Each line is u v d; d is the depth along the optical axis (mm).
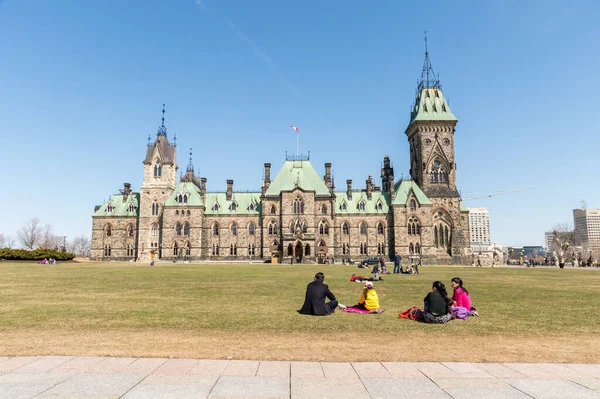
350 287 36469
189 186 123188
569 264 123812
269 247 118625
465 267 93000
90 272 57094
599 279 48906
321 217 119688
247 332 17297
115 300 26875
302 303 25766
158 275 50969
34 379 11266
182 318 20344
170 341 15625
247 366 12547
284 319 20203
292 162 124938
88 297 28391
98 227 125812
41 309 22969
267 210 120000
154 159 125688
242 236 121688
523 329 18375
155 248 121938
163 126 129625
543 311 23359
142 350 14273
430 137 124688
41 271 59688
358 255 121375
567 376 11930
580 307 24922
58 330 17531
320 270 67375
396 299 28516
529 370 12461
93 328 17953
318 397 10180
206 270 64625
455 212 120500
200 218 120062
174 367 12367
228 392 10430
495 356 13969
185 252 118938
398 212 120062
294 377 11602
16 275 50312
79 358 13242
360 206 123875
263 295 29906
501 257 161875
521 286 38531
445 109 127000
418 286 38219
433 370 12359
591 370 12508
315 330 17750
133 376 11562
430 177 123500
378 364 12898
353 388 10812
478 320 20438
